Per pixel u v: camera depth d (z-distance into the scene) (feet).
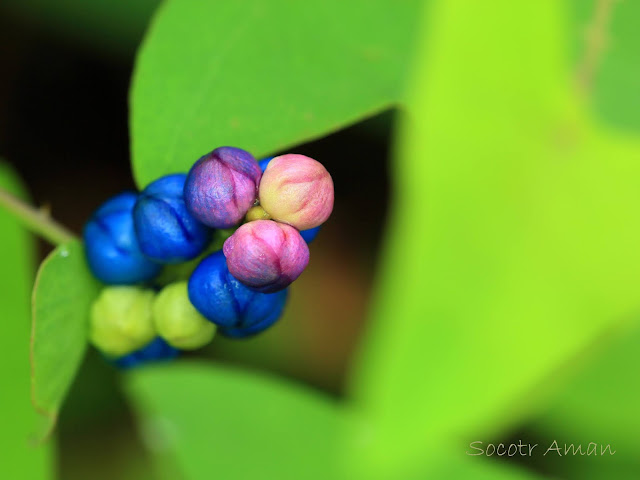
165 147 0.32
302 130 0.33
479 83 0.26
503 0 0.26
